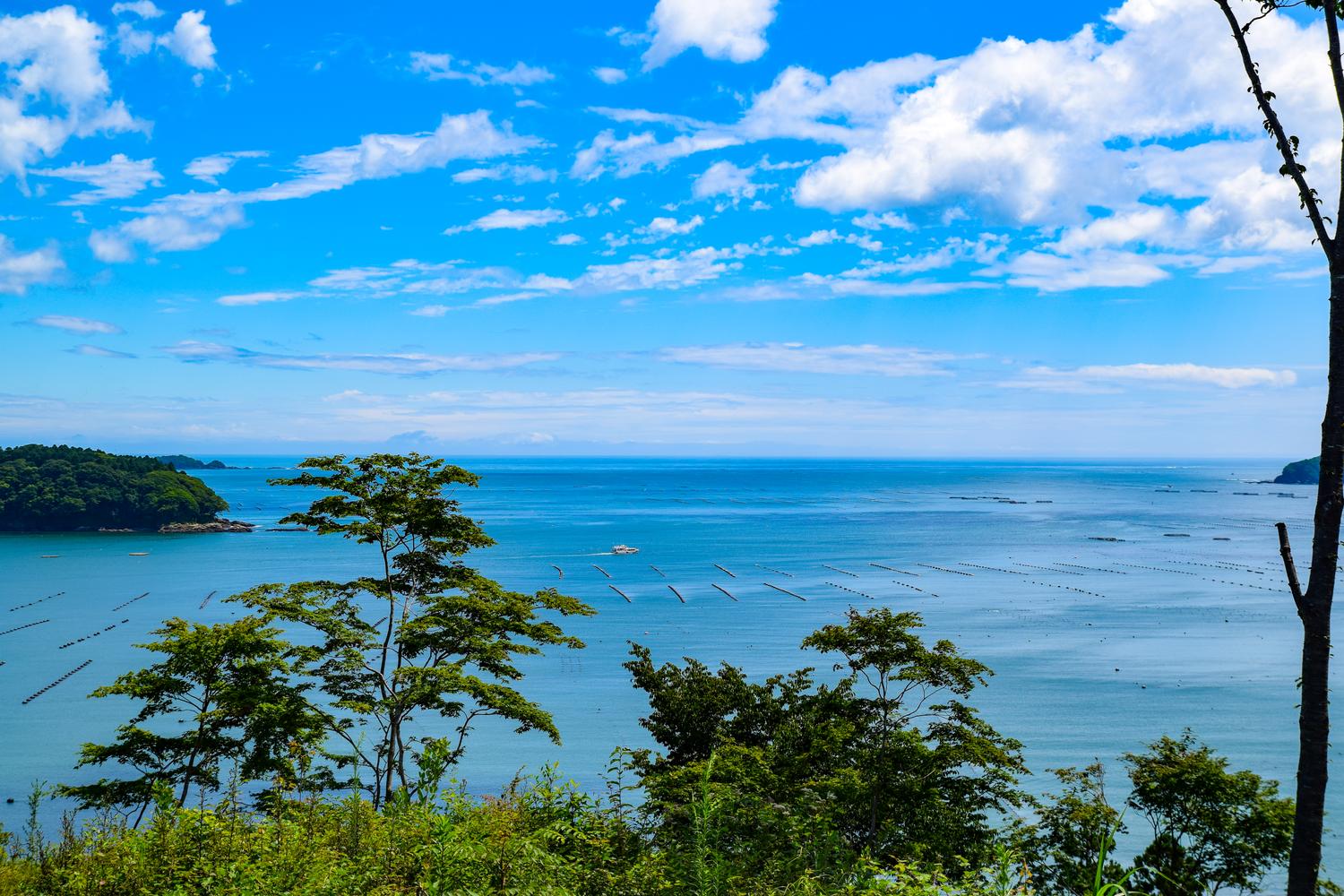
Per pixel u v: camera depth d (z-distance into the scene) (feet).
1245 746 263.90
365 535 98.02
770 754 83.76
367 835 38.70
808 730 86.69
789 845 44.96
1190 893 73.97
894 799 76.02
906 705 236.63
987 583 607.78
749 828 46.21
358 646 94.27
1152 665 369.09
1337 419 26.61
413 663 99.35
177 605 511.81
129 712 302.66
